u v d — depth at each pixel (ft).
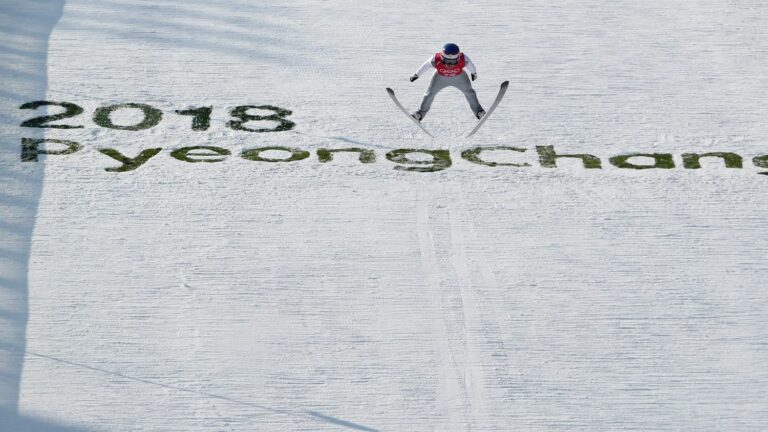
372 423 127.65
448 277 156.04
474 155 188.55
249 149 188.24
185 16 233.14
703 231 168.76
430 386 133.90
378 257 160.45
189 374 134.31
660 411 130.41
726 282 156.35
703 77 216.33
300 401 130.72
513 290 153.28
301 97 205.05
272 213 170.60
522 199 176.24
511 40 228.84
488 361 138.51
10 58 210.59
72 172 178.19
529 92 208.54
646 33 234.38
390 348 140.56
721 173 184.65
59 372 133.39
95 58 213.05
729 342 143.33
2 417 125.49
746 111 204.13
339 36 228.02
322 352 139.44
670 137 195.21
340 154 187.62
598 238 166.40
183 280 153.07
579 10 244.22
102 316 144.36
